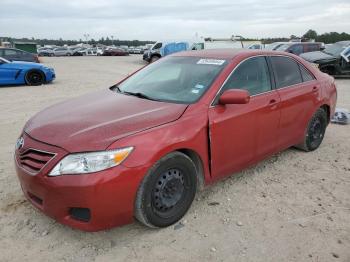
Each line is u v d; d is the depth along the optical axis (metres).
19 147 3.32
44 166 2.92
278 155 5.21
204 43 29.75
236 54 4.20
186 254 3.00
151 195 3.11
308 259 2.95
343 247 3.11
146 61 31.02
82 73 19.17
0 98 10.22
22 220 3.45
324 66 15.30
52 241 3.15
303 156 5.20
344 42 17.03
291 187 4.21
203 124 3.44
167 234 3.26
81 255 2.98
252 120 3.97
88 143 2.89
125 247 3.08
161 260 2.93
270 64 4.45
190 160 3.37
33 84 13.40
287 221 3.49
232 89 3.65
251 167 4.75
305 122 4.98
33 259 2.93
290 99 4.54
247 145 4.00
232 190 4.11
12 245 3.10
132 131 3.04
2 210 3.62
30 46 42.34
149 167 3.00
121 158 2.88
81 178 2.79
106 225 2.95
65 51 56.62
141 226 3.38
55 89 12.29
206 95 3.61
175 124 3.25
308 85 4.95
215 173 3.70
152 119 3.23
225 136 3.68
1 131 6.47
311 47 20.77
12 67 12.88
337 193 4.09
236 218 3.53
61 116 3.48
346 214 3.64
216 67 3.95
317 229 3.36
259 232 3.30
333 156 5.25
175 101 3.66
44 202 2.98
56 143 2.97
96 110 3.55
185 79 3.96
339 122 7.11
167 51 28.23
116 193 2.87
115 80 15.35
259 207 3.74
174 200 3.33
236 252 3.03
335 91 5.64
